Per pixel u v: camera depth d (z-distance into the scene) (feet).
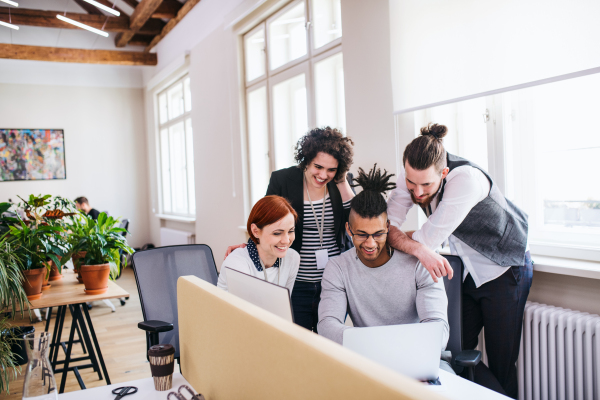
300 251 7.16
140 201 27.81
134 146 27.61
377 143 9.27
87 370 11.01
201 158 19.44
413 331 3.86
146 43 25.38
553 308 6.66
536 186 7.81
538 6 6.29
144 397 4.13
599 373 5.99
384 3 8.87
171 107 24.82
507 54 6.71
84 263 9.24
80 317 9.70
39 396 3.52
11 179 24.61
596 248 6.79
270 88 14.12
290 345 2.66
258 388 3.03
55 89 25.57
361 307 5.49
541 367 6.67
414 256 5.38
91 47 25.38
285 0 12.91
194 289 4.16
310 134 6.86
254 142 15.76
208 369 3.88
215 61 17.57
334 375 2.31
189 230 21.79
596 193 7.11
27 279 8.55
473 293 6.77
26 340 3.60
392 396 1.95
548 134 7.63
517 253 6.37
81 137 26.22
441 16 7.67
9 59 24.43
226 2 16.28
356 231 5.17
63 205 10.12
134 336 13.55
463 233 6.48
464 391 4.02
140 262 7.52
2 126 24.39
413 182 5.91
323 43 12.01
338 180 7.06
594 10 5.70
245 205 15.87
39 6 23.59
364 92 9.53
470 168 5.92
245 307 3.30
